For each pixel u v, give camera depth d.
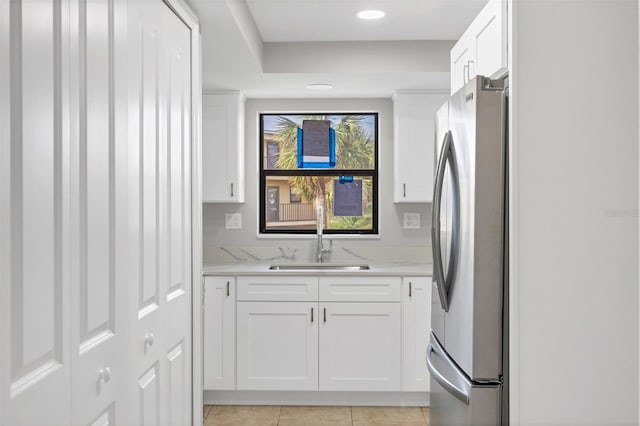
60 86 1.23
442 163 2.25
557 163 1.63
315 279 3.82
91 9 1.39
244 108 4.46
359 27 3.43
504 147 1.93
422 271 3.83
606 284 1.58
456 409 2.13
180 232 2.20
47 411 1.17
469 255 1.98
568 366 1.62
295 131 4.56
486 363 1.93
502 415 1.93
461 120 2.09
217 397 3.91
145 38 1.81
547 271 1.64
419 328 3.81
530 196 1.64
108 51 1.50
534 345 1.64
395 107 4.22
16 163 1.07
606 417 1.58
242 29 2.81
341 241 4.47
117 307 1.55
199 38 2.51
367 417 3.66
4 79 1.02
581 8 1.60
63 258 1.24
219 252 4.49
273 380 3.82
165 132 2.02
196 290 2.38
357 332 3.82
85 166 1.35
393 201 4.45
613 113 1.56
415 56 3.69
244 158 4.46
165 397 2.02
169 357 2.07
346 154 4.55
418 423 3.55
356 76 3.77
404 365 3.80
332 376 3.82
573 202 1.62
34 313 1.13
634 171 1.54
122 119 1.58
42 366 1.17
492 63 2.07
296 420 3.61
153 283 1.88
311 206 4.56
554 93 1.63
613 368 1.58
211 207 4.50
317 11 3.15
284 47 3.70
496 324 1.93
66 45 1.25
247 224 4.50
